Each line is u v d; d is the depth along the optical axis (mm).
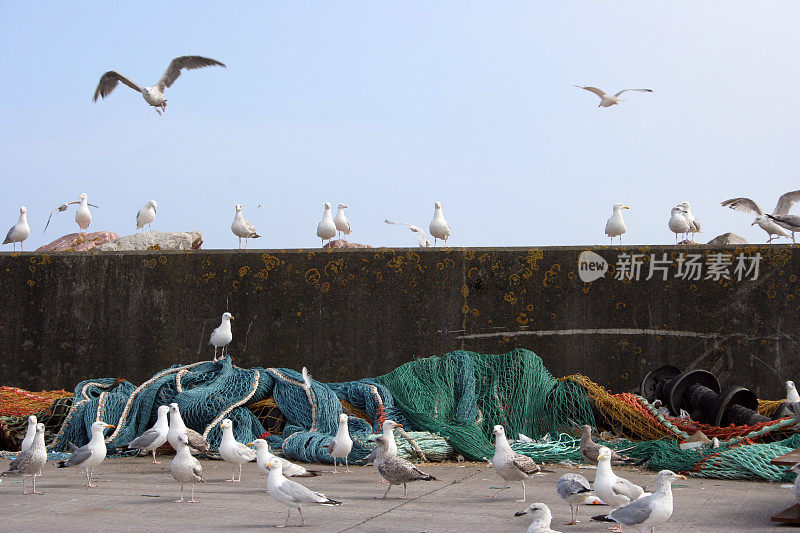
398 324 15164
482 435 12047
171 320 15656
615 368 14562
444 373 13195
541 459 11258
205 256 15688
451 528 7414
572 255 14836
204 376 13430
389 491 9391
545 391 12969
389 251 15297
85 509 8320
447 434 11922
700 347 14398
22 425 12875
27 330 15875
